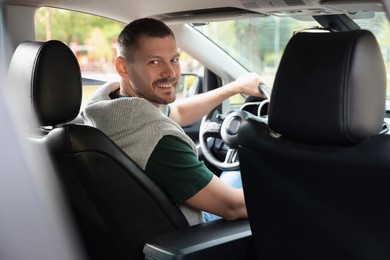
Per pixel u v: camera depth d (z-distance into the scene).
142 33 1.97
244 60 3.09
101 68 3.39
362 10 2.11
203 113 2.65
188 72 3.29
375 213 1.30
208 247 1.68
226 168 2.71
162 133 1.83
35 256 1.03
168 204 1.82
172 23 2.75
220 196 1.89
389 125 2.39
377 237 1.33
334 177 1.31
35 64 1.56
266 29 2.93
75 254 1.12
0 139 0.94
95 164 1.65
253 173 1.52
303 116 1.29
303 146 1.33
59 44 1.60
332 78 1.22
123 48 2.01
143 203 1.77
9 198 0.97
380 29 2.13
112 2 2.46
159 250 1.67
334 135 1.24
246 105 2.87
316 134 1.28
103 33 5.02
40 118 1.59
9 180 0.96
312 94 1.27
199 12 2.53
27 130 1.66
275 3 2.14
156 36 1.97
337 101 1.22
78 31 5.07
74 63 1.64
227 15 2.48
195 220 1.99
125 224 1.76
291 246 1.57
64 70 1.61
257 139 1.44
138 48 1.97
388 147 1.20
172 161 1.84
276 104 1.36
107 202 1.72
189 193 1.85
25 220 1.00
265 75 2.99
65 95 1.61
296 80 1.30
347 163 1.26
